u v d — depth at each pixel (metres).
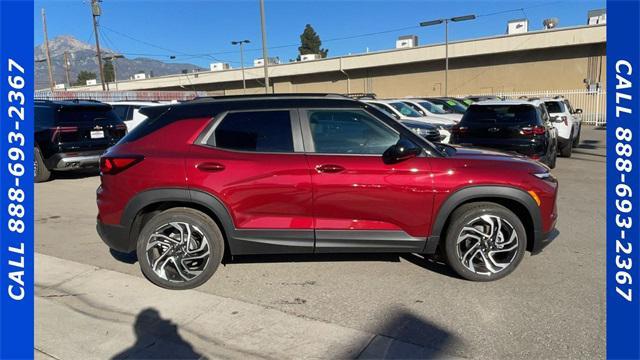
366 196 4.02
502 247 4.16
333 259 4.82
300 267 4.63
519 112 9.09
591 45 31.92
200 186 4.02
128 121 13.15
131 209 4.12
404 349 3.14
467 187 4.03
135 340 3.34
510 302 3.79
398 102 14.09
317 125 4.14
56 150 9.47
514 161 4.23
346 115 4.14
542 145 8.88
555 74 33.62
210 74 53.12
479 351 3.11
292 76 47.84
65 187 9.41
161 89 58.19
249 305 3.83
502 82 35.97
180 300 3.95
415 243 4.12
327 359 3.04
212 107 4.24
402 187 4.02
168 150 4.13
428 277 4.34
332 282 4.26
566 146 12.58
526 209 4.12
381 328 3.42
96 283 4.30
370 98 16.73
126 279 4.39
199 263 4.23
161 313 3.72
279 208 4.06
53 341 3.33
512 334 3.31
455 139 9.62
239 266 4.68
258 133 4.14
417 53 38.97
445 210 4.06
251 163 4.04
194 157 4.07
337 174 4.01
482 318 3.54
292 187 4.02
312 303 3.85
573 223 6.12
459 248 4.17
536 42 33.28
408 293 4.00
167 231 4.16
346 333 3.36
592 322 3.45
